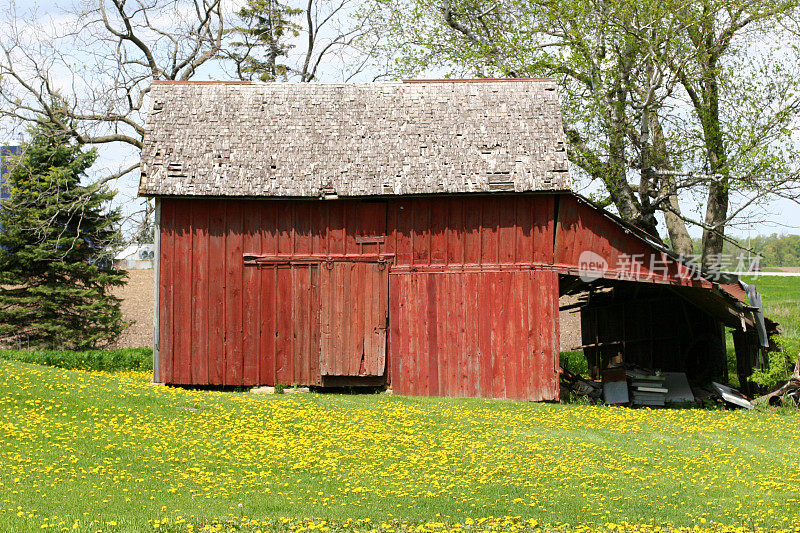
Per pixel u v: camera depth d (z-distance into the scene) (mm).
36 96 35562
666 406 25812
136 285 61781
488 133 25172
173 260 24156
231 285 24188
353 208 24484
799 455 17406
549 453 16656
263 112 25719
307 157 24719
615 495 13680
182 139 24859
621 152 31578
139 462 14617
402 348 24125
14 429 15805
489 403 22531
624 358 30188
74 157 38812
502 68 32844
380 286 24344
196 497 12602
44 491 12242
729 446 17984
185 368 23953
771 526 11992
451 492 13531
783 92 30750
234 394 22547
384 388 24266
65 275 38469
